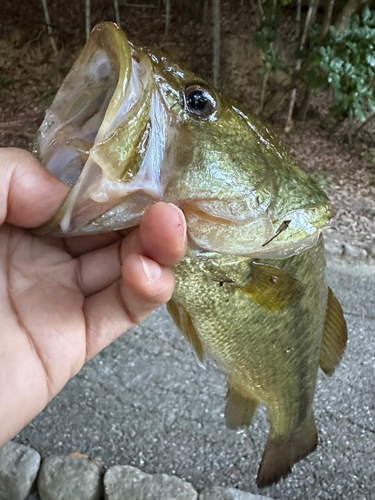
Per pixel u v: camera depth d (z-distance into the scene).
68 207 0.09
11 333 0.11
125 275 0.10
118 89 0.08
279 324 0.15
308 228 0.11
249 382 0.17
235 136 0.11
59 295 0.12
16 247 0.12
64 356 0.11
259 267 0.13
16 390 0.11
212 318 0.14
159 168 0.09
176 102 0.10
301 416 0.19
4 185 0.10
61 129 0.10
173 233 0.09
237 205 0.10
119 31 0.09
